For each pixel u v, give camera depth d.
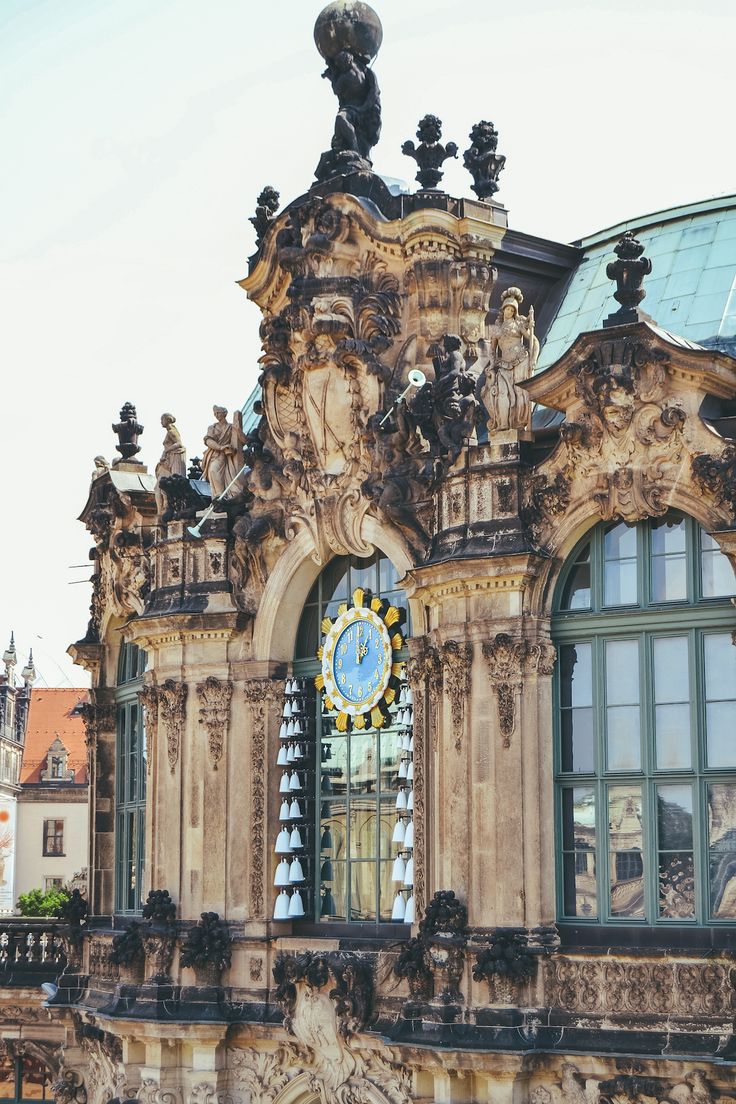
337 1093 52.44
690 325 52.62
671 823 46.78
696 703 46.66
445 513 50.78
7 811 161.75
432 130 55.34
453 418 50.97
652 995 45.81
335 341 54.94
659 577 47.72
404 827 51.91
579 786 48.31
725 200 55.84
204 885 56.56
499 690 48.66
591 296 56.31
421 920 50.16
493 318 56.41
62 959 70.69
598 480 48.09
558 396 49.09
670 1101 45.12
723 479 46.22
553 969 47.25
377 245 54.84
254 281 58.53
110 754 66.31
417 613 52.41
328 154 57.66
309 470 55.81
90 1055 63.62
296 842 55.53
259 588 57.28
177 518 59.03
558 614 49.03
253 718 56.72
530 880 47.81
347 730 55.00
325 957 52.75
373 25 58.41
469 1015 48.00
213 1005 55.47
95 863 65.75
